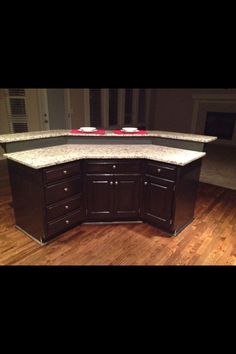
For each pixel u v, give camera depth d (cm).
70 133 318
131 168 283
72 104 650
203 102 829
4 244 263
